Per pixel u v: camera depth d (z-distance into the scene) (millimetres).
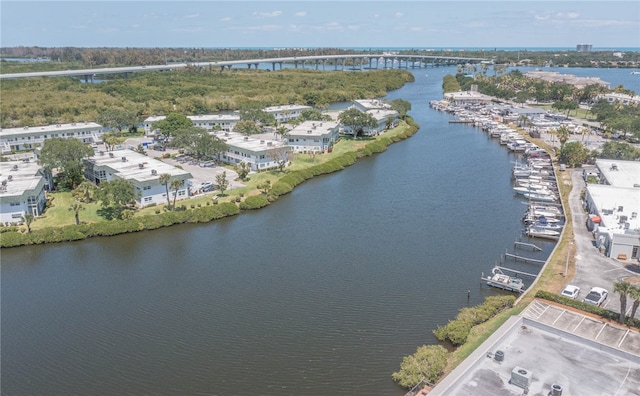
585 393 38219
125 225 89625
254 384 49000
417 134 183250
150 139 165750
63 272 75000
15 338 57938
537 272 72062
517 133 173125
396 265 75062
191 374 50781
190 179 116625
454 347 53625
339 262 76500
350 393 47188
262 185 111312
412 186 117188
